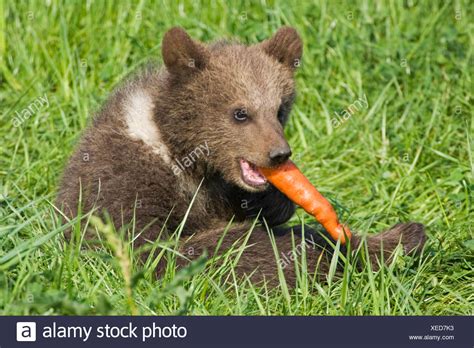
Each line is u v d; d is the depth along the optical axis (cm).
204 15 1738
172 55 1173
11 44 1683
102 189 1145
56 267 1003
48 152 1416
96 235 1126
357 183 1459
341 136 1548
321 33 1705
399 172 1464
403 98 1608
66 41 1642
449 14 1770
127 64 1645
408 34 1716
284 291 1013
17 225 1066
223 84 1159
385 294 1043
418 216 1348
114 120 1195
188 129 1163
